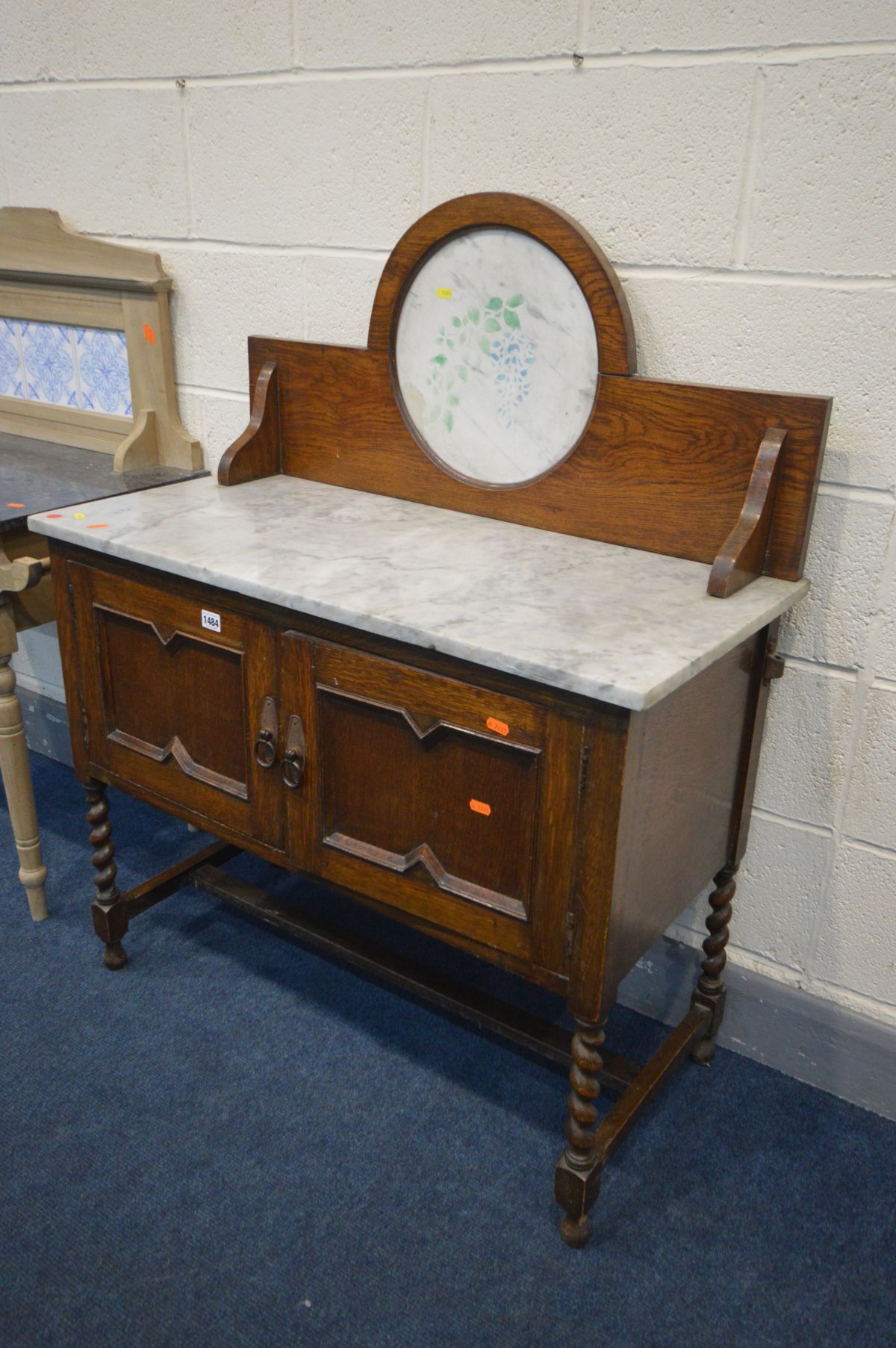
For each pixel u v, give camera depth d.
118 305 2.00
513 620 1.25
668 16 1.35
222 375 1.97
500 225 1.49
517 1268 1.38
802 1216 1.47
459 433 1.62
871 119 1.27
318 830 1.47
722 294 1.43
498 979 1.90
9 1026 1.75
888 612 1.44
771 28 1.30
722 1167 1.54
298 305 1.83
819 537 1.46
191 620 1.50
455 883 1.35
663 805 1.30
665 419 1.42
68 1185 1.47
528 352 1.53
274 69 1.71
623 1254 1.40
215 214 1.87
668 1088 1.68
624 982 1.86
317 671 1.38
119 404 2.09
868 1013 1.64
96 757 1.74
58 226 2.04
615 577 1.40
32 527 1.61
